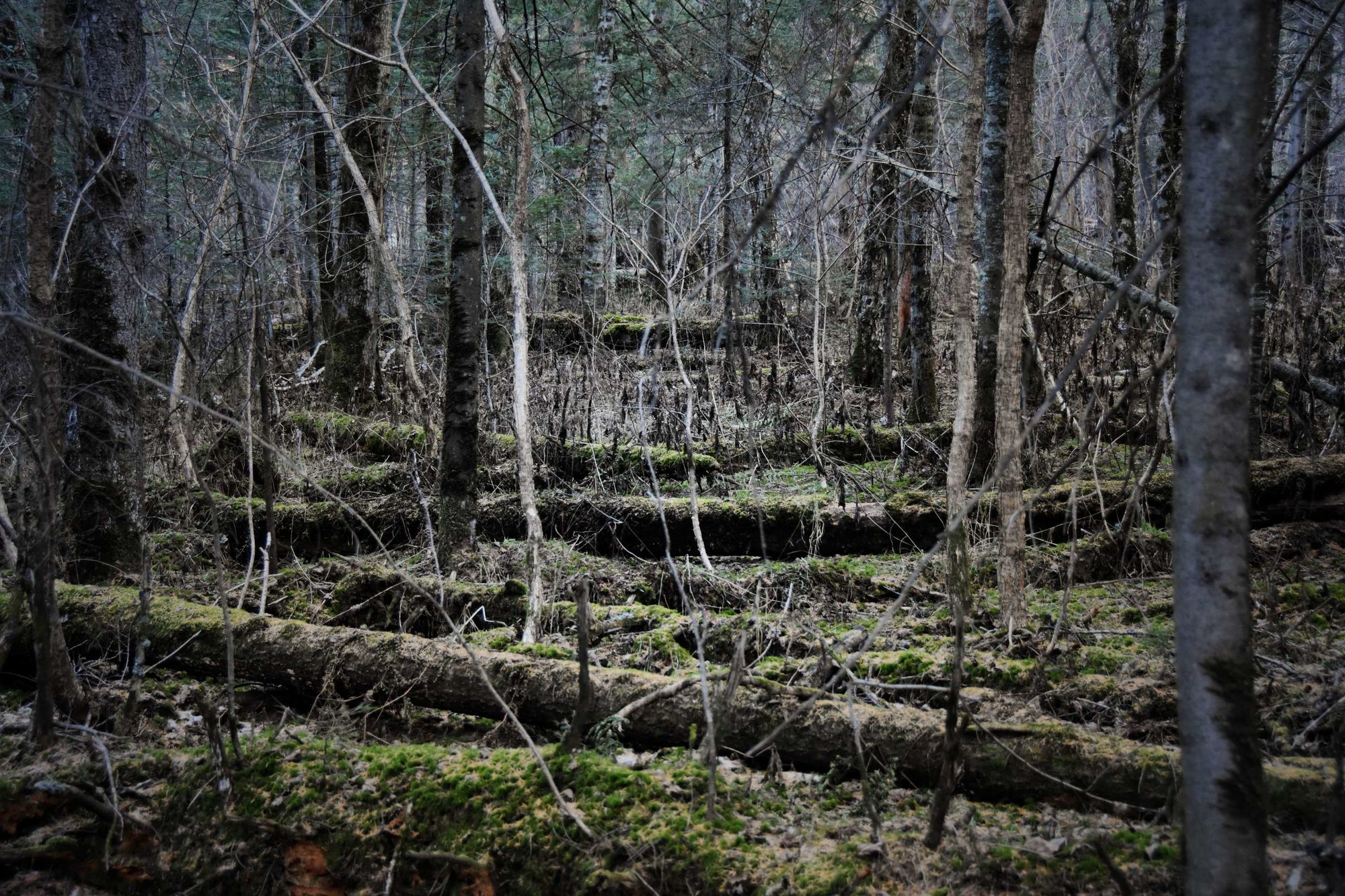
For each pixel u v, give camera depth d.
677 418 8.17
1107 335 6.46
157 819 3.49
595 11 9.75
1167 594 5.07
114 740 3.84
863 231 9.83
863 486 7.08
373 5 9.13
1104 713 3.68
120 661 4.42
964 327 4.10
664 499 6.37
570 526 6.32
